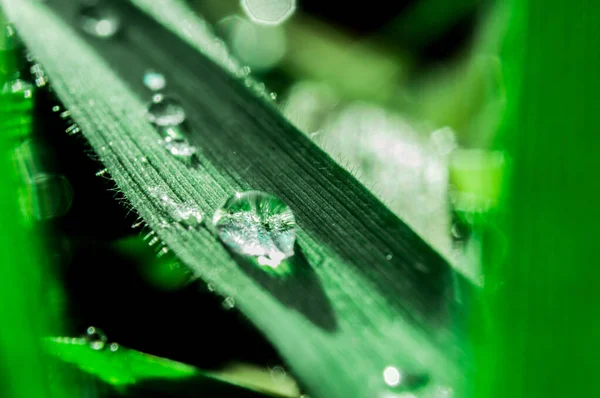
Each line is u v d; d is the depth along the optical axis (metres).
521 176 0.06
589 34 0.06
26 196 0.07
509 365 0.06
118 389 0.07
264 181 0.07
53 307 0.07
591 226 0.06
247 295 0.07
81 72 0.07
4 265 0.06
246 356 0.07
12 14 0.07
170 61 0.07
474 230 0.07
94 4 0.08
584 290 0.06
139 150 0.07
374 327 0.07
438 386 0.06
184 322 0.07
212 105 0.07
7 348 0.06
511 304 0.06
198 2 0.11
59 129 0.07
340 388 0.06
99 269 0.07
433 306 0.07
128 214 0.07
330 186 0.07
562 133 0.06
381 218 0.07
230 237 0.07
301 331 0.06
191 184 0.07
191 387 0.07
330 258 0.07
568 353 0.06
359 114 0.09
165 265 0.07
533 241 0.06
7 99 0.07
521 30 0.06
